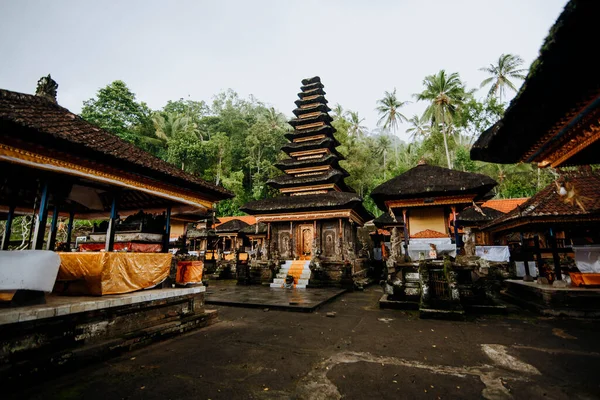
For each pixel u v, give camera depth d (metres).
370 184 47.62
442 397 4.10
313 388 4.40
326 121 29.02
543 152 5.07
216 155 45.97
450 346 6.41
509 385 4.44
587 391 4.22
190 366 5.25
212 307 11.58
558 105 3.78
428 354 5.89
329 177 24.78
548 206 10.20
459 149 40.19
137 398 4.08
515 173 37.00
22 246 15.33
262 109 70.69
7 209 8.37
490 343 6.61
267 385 4.50
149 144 44.97
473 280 10.69
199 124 58.41
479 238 23.38
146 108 45.91
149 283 7.45
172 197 8.21
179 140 42.53
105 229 9.73
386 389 4.36
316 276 18.73
